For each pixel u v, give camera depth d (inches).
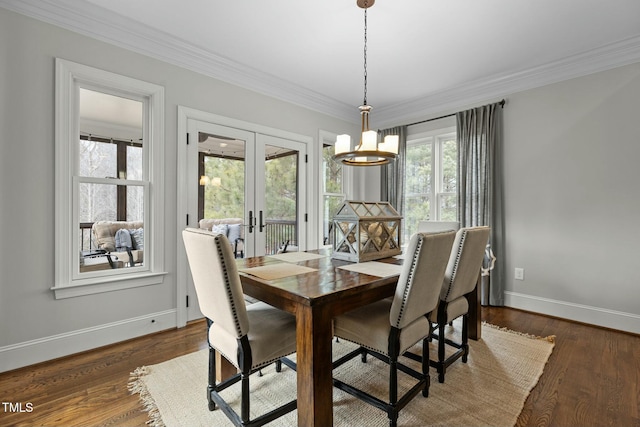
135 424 60.3
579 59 113.0
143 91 102.2
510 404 65.7
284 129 146.3
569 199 118.3
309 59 118.3
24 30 81.0
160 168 106.1
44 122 84.2
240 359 52.9
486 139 135.8
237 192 129.2
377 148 82.4
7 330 79.7
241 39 104.5
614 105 108.7
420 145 168.4
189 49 108.9
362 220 82.6
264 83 134.6
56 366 82.2
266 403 66.9
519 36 101.5
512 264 132.6
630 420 60.9
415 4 85.8
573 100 117.1
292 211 150.7
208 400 64.2
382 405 59.3
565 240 119.3
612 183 109.2
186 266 113.2
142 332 102.7
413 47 108.9
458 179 145.1
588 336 102.4
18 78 80.3
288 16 91.7
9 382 74.4
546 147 123.5
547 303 123.3
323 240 167.9
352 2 85.3
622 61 106.7
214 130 121.3
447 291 74.8
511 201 132.6
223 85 123.3
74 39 88.7
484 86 137.9
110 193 98.5
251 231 133.6
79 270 92.5
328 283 60.4
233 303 51.4
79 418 61.8
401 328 58.6
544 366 82.2
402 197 170.1
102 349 92.6
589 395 69.2
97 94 96.3
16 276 80.7
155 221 105.2
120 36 95.9
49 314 85.7
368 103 166.1
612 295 109.4
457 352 81.7
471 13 89.6
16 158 80.3
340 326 67.4
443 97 152.3
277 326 59.8
